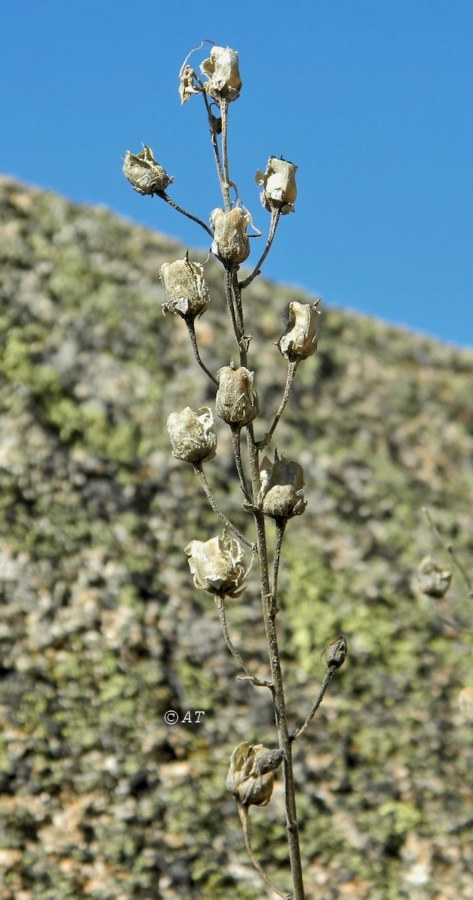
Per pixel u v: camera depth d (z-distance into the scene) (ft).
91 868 1.85
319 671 2.47
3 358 2.88
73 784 1.98
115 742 2.08
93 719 2.11
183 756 2.11
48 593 2.32
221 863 1.94
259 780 0.95
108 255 3.80
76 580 2.39
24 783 1.95
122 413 2.96
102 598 2.38
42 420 2.76
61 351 3.05
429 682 2.55
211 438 0.98
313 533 2.97
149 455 2.88
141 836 1.93
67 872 1.83
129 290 3.61
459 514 3.42
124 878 1.85
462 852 2.12
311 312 0.97
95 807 1.96
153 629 2.37
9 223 3.66
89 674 2.19
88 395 2.95
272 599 0.97
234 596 0.98
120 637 2.30
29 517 2.49
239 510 2.87
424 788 2.26
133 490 2.73
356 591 2.78
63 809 1.93
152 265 3.92
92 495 2.65
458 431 4.04
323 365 3.97
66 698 2.13
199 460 0.99
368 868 2.03
